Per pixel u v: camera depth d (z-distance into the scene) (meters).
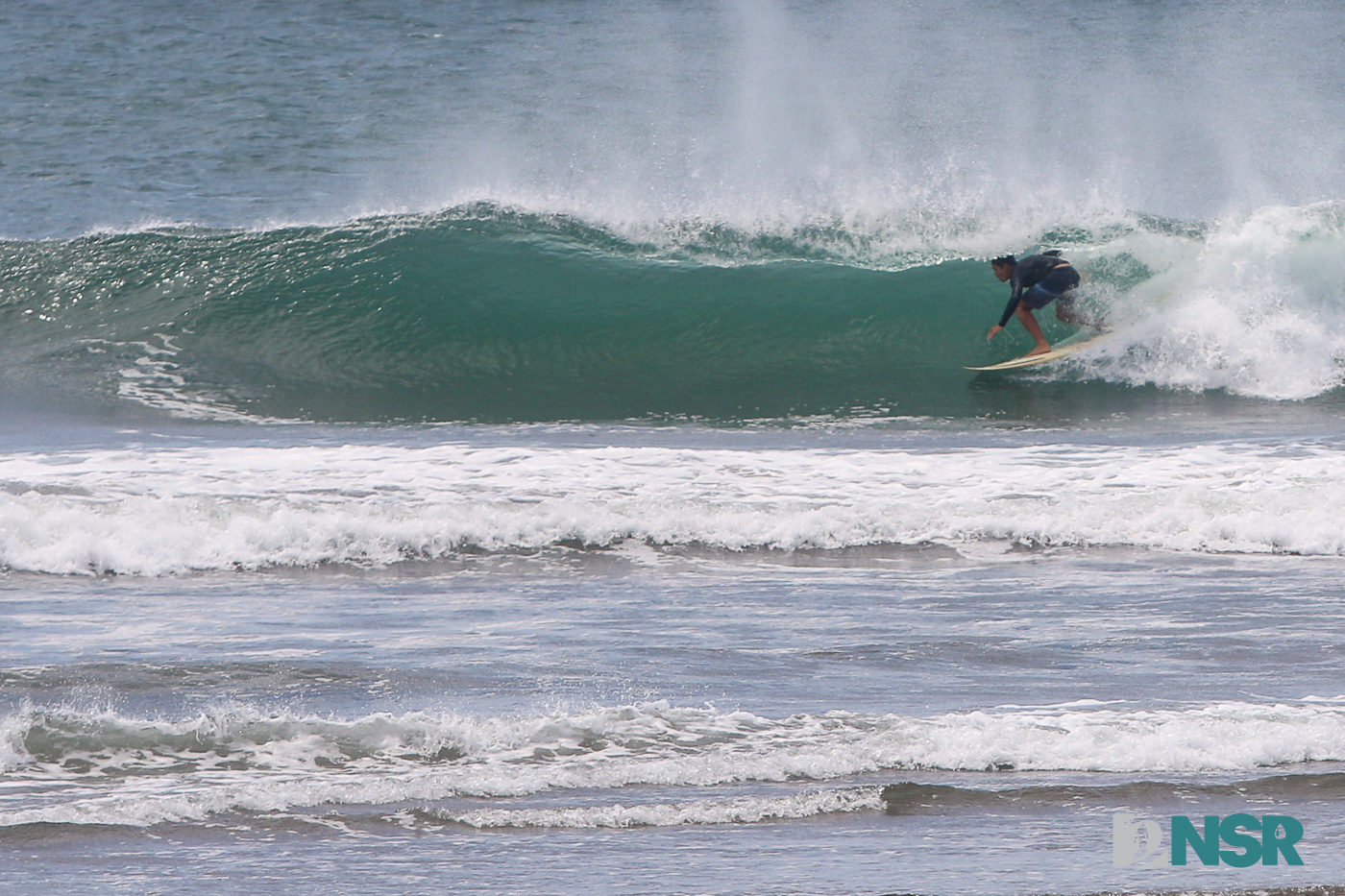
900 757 18.33
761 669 22.77
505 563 32.12
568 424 47.34
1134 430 44.91
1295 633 25.28
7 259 59.06
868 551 33.00
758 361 54.66
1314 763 18.19
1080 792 17.20
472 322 56.28
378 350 55.06
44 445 42.12
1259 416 47.16
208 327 55.81
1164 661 23.28
